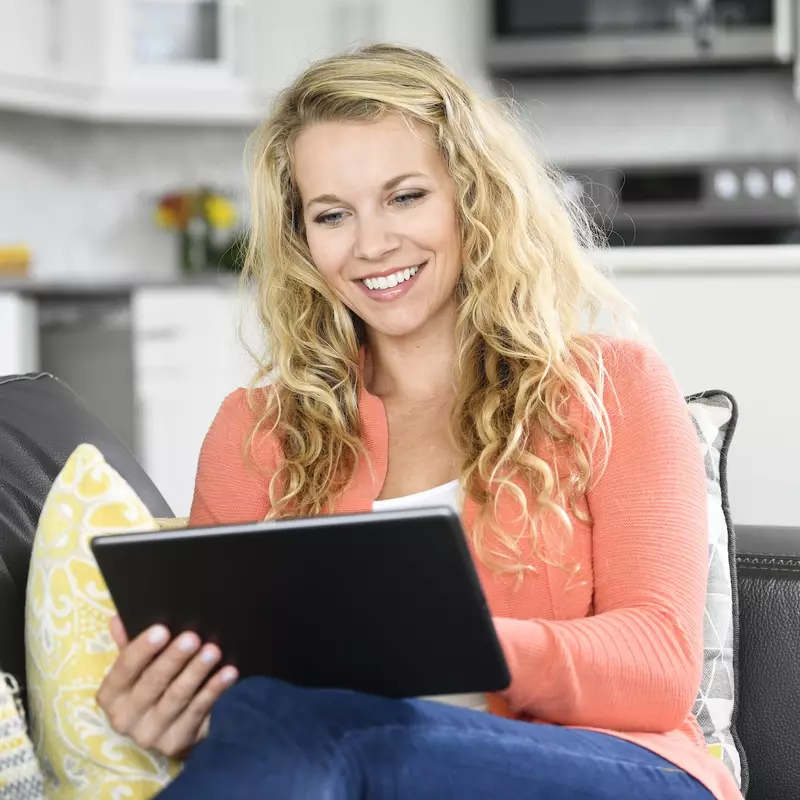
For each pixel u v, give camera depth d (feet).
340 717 4.73
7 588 6.13
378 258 6.50
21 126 22.48
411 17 21.72
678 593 5.74
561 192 7.85
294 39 21.93
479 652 4.73
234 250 20.80
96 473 5.95
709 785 5.29
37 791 5.30
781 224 22.36
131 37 21.35
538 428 6.36
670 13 20.81
